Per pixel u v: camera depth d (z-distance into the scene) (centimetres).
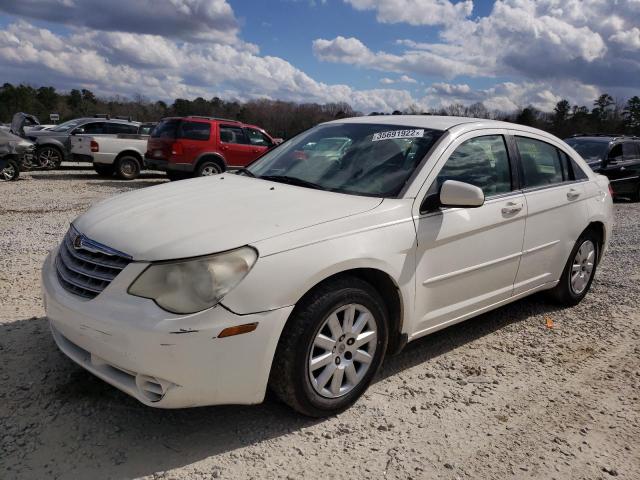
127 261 285
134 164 1666
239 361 281
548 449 313
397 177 377
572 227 503
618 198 1608
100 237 307
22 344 396
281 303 289
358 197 362
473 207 365
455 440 316
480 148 424
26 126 2073
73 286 302
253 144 1528
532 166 472
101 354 284
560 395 376
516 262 445
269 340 287
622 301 578
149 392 281
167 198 360
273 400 345
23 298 492
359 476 280
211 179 430
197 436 304
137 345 267
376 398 356
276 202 344
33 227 836
